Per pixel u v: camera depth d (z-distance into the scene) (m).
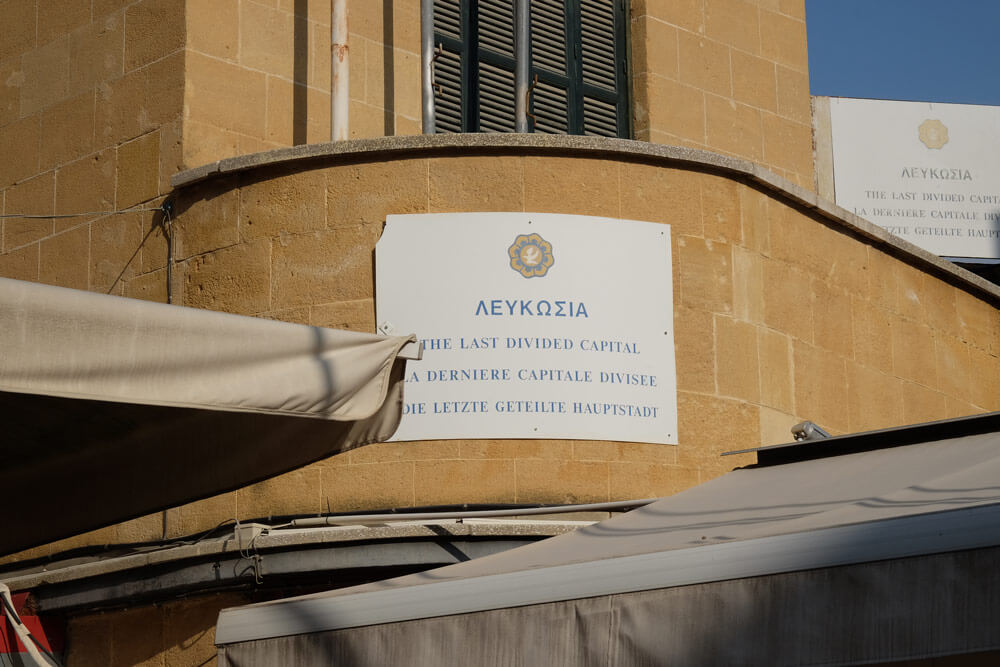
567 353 10.23
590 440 10.16
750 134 13.72
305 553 9.48
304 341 5.55
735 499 6.37
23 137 12.44
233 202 10.86
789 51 14.20
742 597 4.83
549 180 10.55
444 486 10.01
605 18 13.38
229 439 6.24
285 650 5.70
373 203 10.50
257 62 11.83
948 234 19.83
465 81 12.69
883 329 11.98
